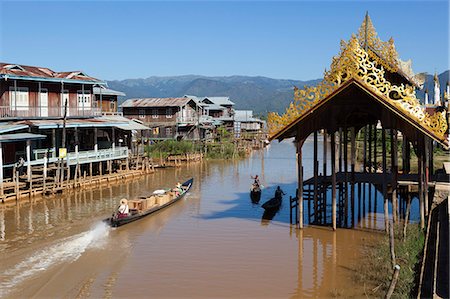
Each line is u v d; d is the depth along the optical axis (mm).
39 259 19844
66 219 27625
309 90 21000
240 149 74562
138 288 16641
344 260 19469
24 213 29172
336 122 22781
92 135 46500
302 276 17750
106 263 19359
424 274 15633
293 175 48906
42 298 15656
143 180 45312
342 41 22359
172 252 20891
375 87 19328
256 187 35875
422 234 21016
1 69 36875
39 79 38719
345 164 25328
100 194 36656
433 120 18812
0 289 16422
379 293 15523
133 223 26516
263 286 16844
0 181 31984
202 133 76750
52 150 37812
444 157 48938
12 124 35344
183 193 35375
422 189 22469
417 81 30156
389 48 25250
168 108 72938
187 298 15789
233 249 21297
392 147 21406
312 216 27984
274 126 21984
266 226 25656
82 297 15805
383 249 19672
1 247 21609
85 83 43625
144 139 68188
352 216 25312
